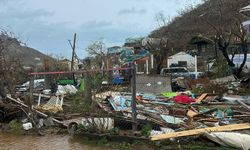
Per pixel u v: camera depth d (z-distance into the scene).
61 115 15.72
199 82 29.19
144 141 11.55
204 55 52.19
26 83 20.39
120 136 11.95
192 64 51.00
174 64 51.00
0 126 15.14
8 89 17.72
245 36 34.84
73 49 42.72
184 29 60.28
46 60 32.66
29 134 14.12
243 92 24.39
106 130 12.50
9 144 12.70
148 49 50.28
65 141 12.77
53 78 27.05
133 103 12.62
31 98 15.41
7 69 17.89
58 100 18.41
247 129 11.75
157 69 44.19
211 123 13.20
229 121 13.30
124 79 21.94
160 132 12.24
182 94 22.83
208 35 47.62
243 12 28.52
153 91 25.30
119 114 14.14
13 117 15.95
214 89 25.31
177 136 11.29
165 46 47.56
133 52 59.56
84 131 12.76
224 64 36.19
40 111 16.05
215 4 43.28
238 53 39.88
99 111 14.11
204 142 11.07
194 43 53.34
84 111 14.83
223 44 36.22
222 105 18.91
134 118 12.61
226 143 10.69
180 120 13.89
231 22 37.53
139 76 25.61
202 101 20.44
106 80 19.59
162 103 19.00
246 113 14.77
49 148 11.91
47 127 14.72
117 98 17.03
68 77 32.00
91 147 11.86
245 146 10.44
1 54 18.25
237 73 34.16
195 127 12.39
